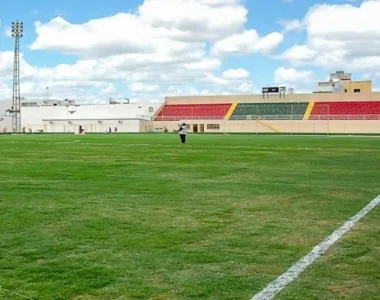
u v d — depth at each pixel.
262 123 98.62
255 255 6.87
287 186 14.28
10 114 117.19
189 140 54.53
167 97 115.19
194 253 6.96
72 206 10.70
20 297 5.26
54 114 117.50
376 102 98.94
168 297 5.28
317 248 7.23
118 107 116.31
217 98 110.81
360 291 5.45
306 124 94.94
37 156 27.69
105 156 27.64
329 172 18.55
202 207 10.66
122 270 6.18
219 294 5.36
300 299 5.22
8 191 13.04
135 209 10.38
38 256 6.79
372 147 38.19
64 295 5.32
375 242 7.60
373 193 12.83
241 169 19.73
